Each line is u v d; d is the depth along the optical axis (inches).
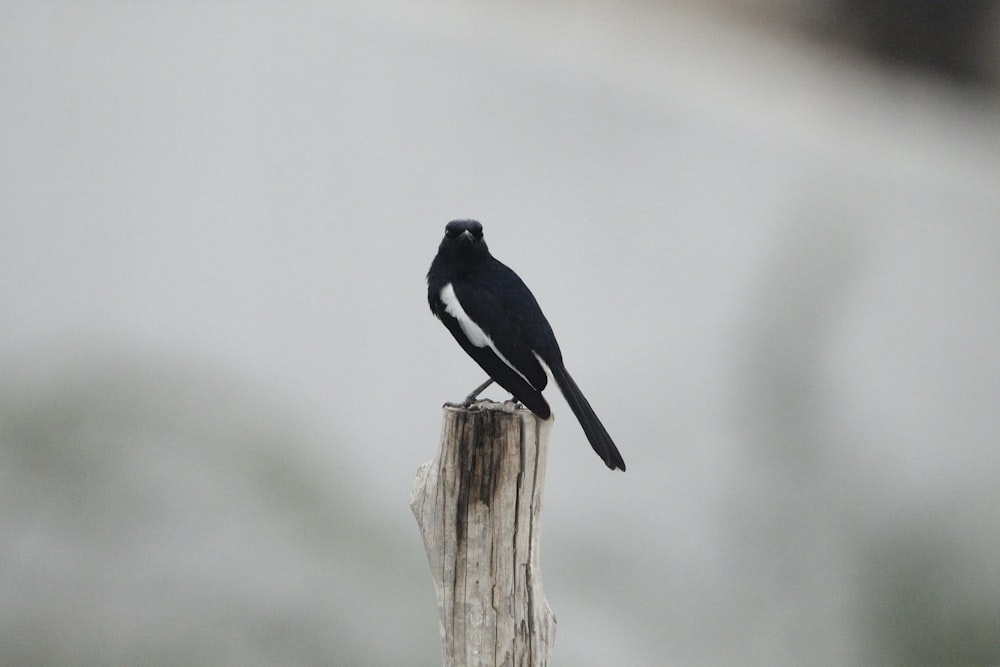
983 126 874.1
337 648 435.8
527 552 248.7
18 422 468.1
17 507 461.4
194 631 441.4
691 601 460.1
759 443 481.7
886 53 975.0
